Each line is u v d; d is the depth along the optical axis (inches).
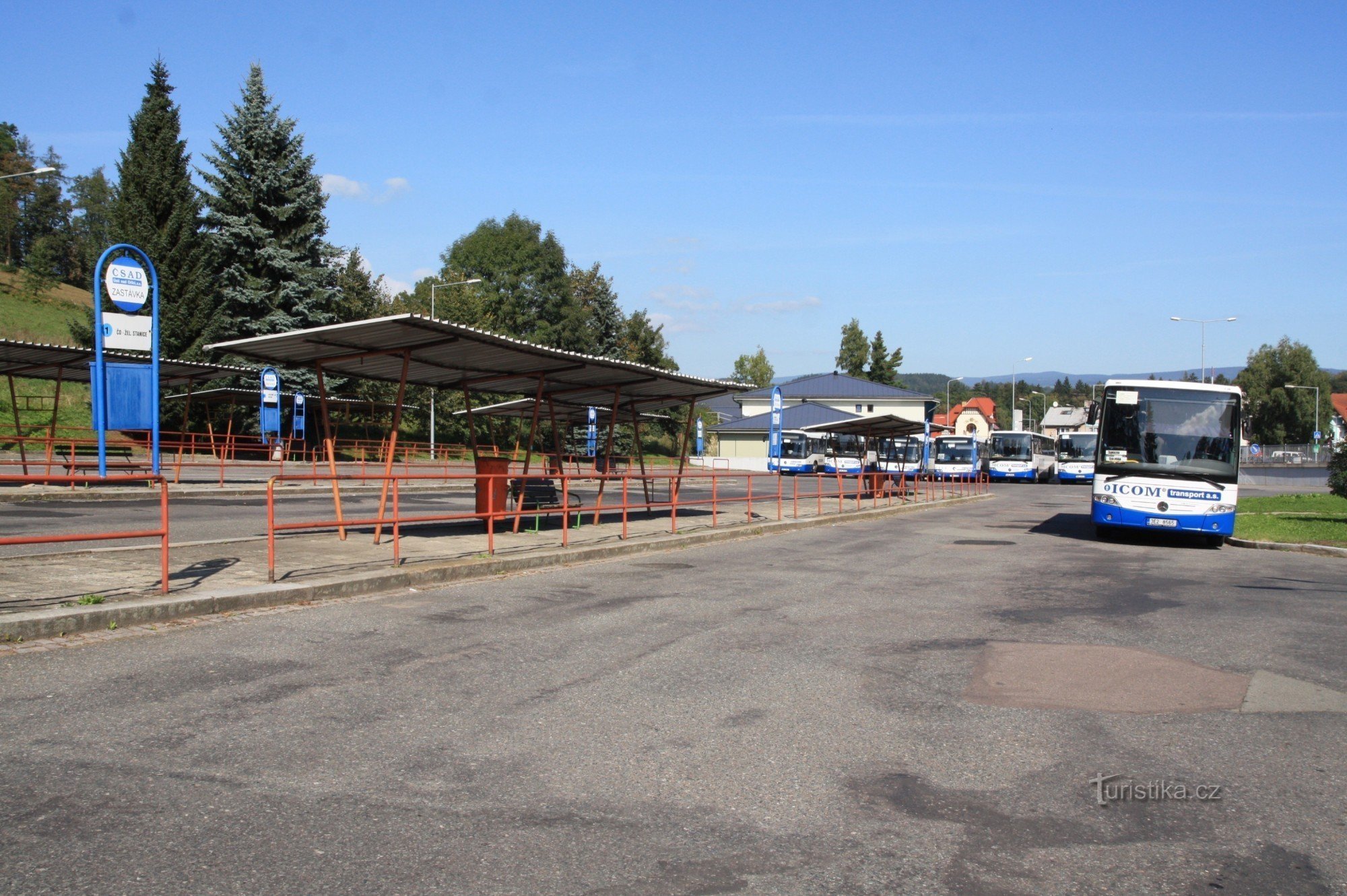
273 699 226.2
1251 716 232.5
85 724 203.0
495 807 166.9
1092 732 217.9
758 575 482.9
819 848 153.4
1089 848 155.6
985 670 276.8
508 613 353.1
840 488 934.4
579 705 230.5
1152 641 324.5
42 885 133.7
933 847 154.7
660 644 301.7
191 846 147.9
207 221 1598.2
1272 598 429.1
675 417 2566.4
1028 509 1155.3
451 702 229.5
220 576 383.6
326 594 370.3
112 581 360.5
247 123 1581.0
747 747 202.8
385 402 1929.1
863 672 271.3
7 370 893.2
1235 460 692.7
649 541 600.7
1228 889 142.1
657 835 156.9
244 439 1601.9
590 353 2600.9
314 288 1589.6
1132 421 713.6
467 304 2329.0
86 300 2541.8
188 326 1487.5
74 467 774.5
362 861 144.6
